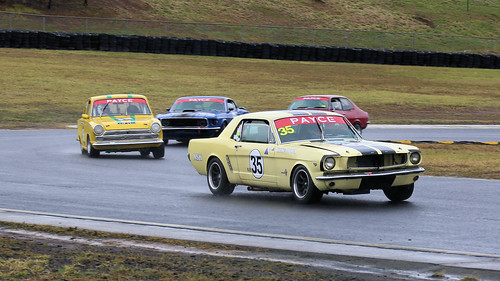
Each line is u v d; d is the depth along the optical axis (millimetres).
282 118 31938
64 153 56125
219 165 33719
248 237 23781
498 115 110688
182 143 68688
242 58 157875
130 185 37656
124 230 25078
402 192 31172
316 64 158375
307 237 23641
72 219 27375
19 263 19469
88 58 142375
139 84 122688
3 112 95125
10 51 141500
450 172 43906
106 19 166125
